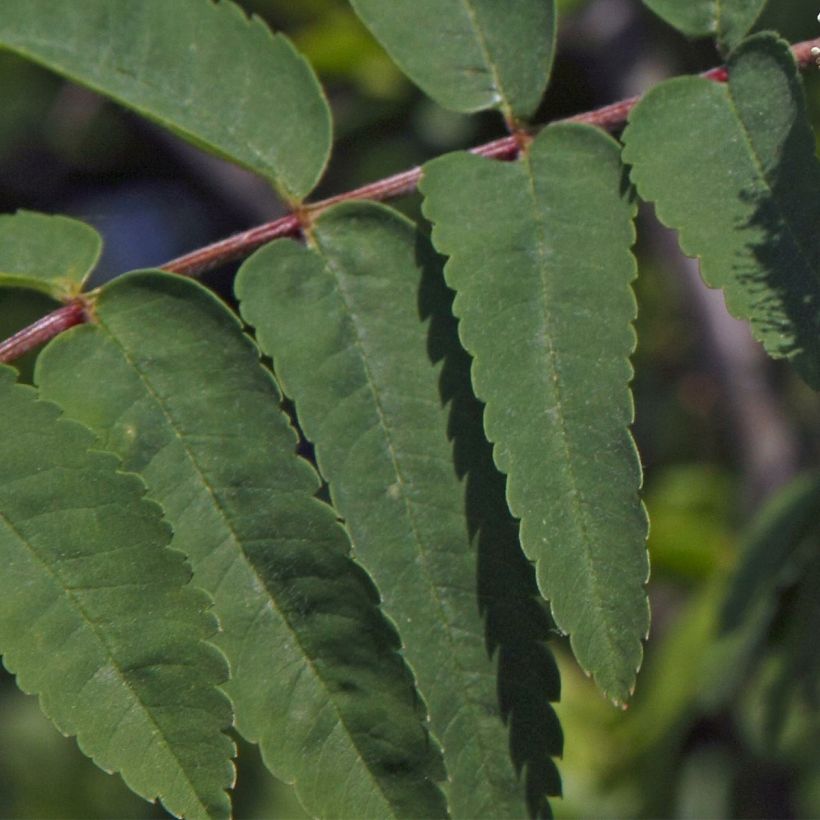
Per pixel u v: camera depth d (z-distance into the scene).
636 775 0.90
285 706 0.77
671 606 1.03
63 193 1.69
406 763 0.77
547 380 0.77
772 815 0.90
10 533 0.77
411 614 0.77
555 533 0.77
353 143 1.10
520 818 0.77
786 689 0.83
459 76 0.78
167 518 0.77
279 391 0.77
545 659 0.77
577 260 0.77
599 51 1.03
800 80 0.77
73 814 1.27
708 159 0.77
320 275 0.78
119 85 0.78
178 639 0.77
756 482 0.96
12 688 1.33
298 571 0.77
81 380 0.77
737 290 0.77
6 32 0.78
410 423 0.77
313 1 1.11
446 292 0.78
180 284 0.77
